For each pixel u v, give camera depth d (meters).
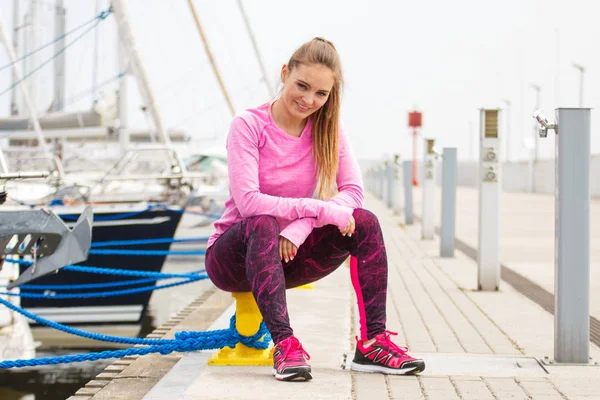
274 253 3.00
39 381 6.45
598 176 24.23
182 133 22.39
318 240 3.16
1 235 2.64
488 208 6.36
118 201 10.38
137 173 12.39
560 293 3.63
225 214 3.31
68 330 3.69
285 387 2.96
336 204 3.17
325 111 3.19
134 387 3.31
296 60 3.06
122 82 17.88
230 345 3.41
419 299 5.90
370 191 33.00
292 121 3.22
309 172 3.24
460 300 5.87
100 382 3.45
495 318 5.09
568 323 3.62
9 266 7.46
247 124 3.19
